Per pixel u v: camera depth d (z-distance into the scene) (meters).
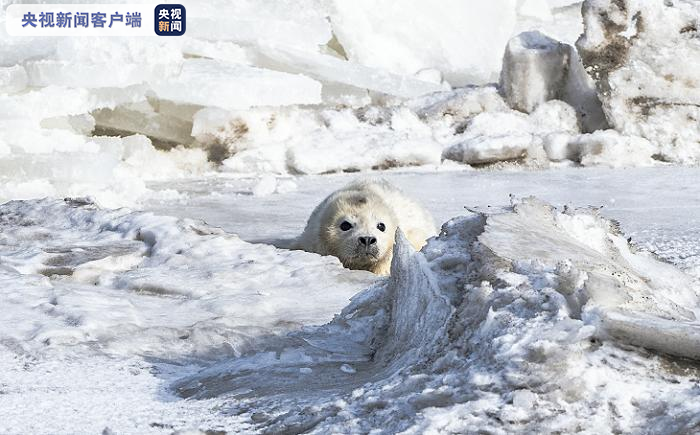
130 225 12.81
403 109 28.47
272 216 18.22
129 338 7.70
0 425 5.51
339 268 10.93
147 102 26.08
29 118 20.88
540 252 6.28
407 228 14.80
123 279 10.36
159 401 6.06
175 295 9.97
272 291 10.03
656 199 18.94
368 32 33.62
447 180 23.03
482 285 5.79
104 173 20.86
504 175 23.92
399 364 6.32
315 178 24.72
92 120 24.14
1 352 7.33
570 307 5.32
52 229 13.20
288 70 28.92
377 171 25.78
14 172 20.31
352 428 4.97
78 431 5.41
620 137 25.53
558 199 19.20
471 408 4.76
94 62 22.55
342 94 29.97
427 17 34.78
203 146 26.41
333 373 6.63
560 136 25.97
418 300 6.67
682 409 4.54
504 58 29.22
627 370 4.87
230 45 28.30
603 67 26.52
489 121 27.67
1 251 12.02
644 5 25.95
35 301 8.98
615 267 6.37
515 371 4.94
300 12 29.45
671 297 7.03
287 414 5.47
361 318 7.98
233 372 6.71
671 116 26.09
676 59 25.88
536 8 38.34
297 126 27.33
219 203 20.09
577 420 4.57
